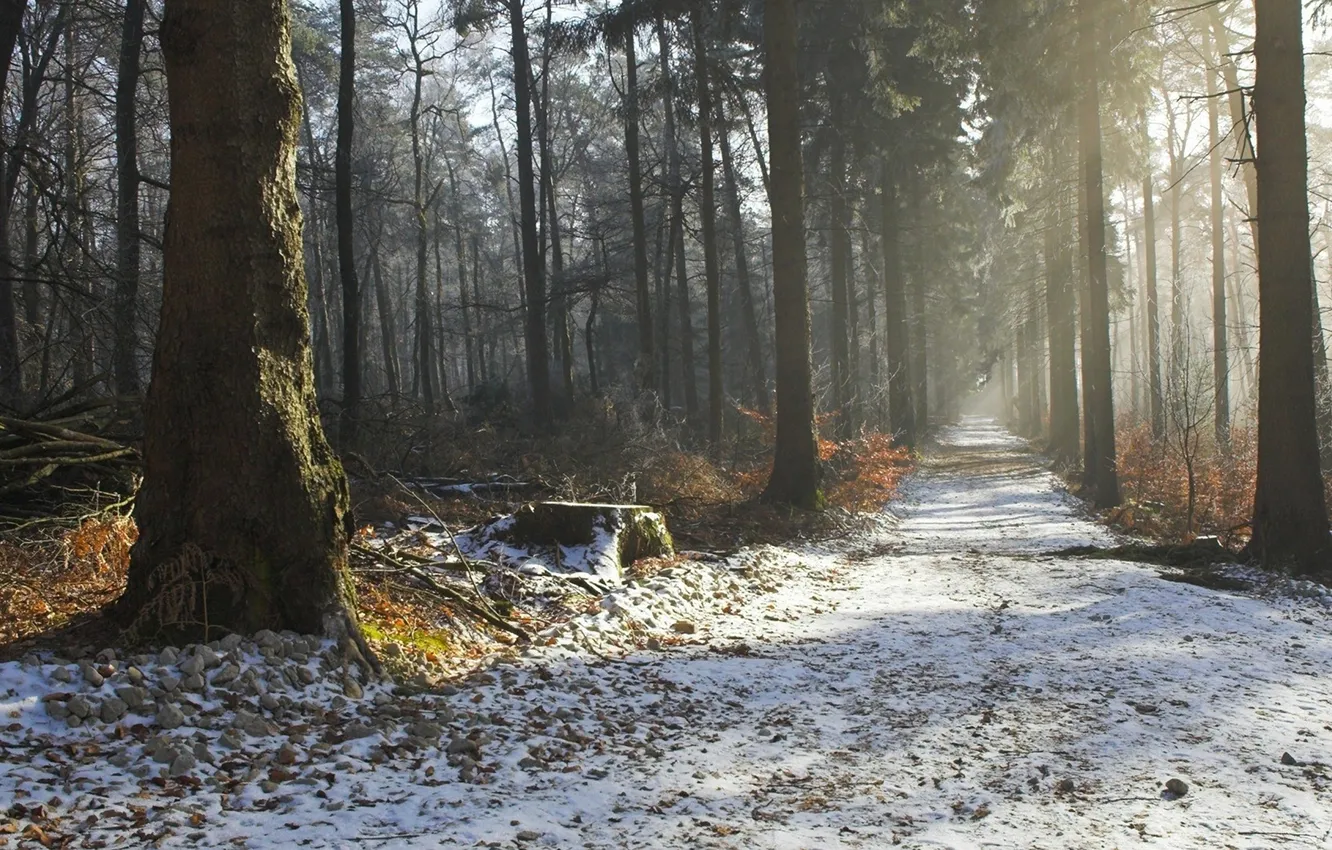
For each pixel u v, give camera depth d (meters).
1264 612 9.22
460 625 7.73
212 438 6.15
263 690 5.46
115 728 4.81
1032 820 4.18
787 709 6.26
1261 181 11.76
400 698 5.94
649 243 38.34
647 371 26.02
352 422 16.27
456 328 55.44
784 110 16.94
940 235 35.53
